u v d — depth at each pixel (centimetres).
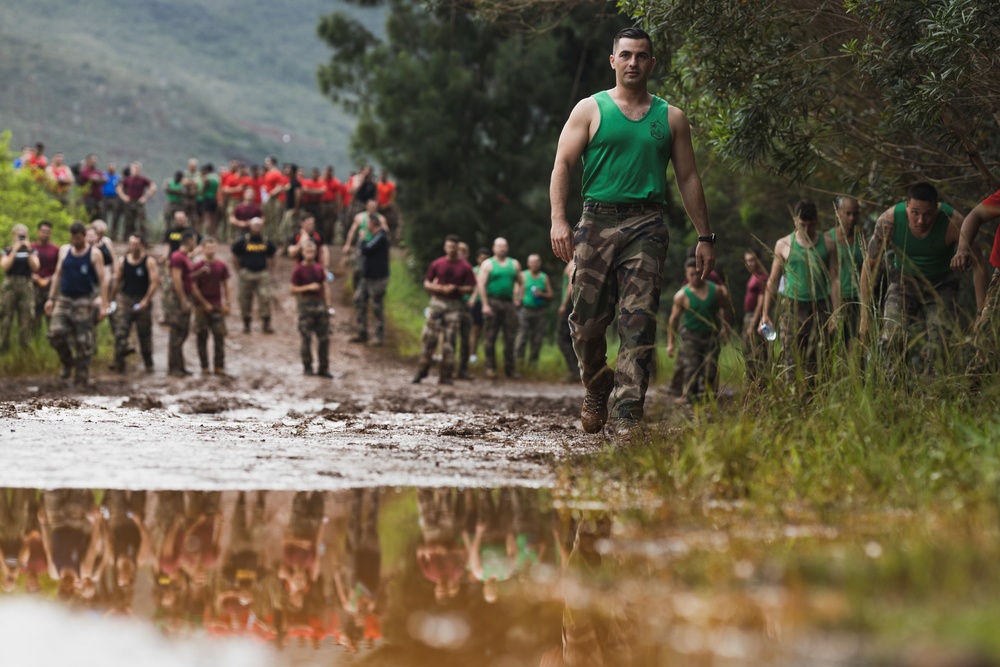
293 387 2416
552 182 1000
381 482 734
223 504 628
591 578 434
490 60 4631
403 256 5103
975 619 322
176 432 1065
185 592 410
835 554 439
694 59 1417
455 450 941
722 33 1303
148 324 2717
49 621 357
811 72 1317
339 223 5125
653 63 1000
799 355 883
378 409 1677
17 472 743
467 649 330
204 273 2716
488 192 4506
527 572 450
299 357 3238
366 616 374
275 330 3616
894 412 793
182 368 2698
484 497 674
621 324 985
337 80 4716
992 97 1218
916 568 393
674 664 311
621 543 509
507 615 376
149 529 545
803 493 616
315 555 488
